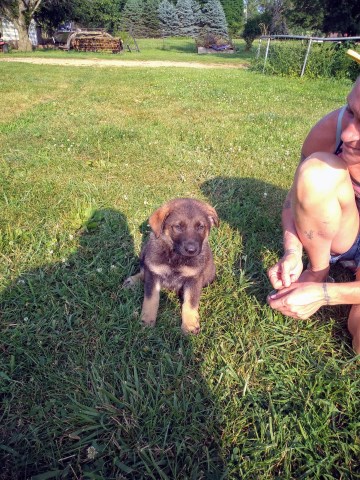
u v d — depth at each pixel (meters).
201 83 4.73
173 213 1.03
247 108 3.32
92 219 1.41
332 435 0.71
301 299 0.80
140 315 0.99
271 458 0.67
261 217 1.44
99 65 7.29
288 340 0.91
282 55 5.94
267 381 0.82
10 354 0.86
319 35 8.89
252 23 13.49
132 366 0.84
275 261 1.21
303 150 1.03
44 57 9.05
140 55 10.52
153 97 3.71
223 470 0.66
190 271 0.98
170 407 0.75
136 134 2.40
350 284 0.81
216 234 1.35
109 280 1.10
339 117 0.86
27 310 0.99
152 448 0.69
